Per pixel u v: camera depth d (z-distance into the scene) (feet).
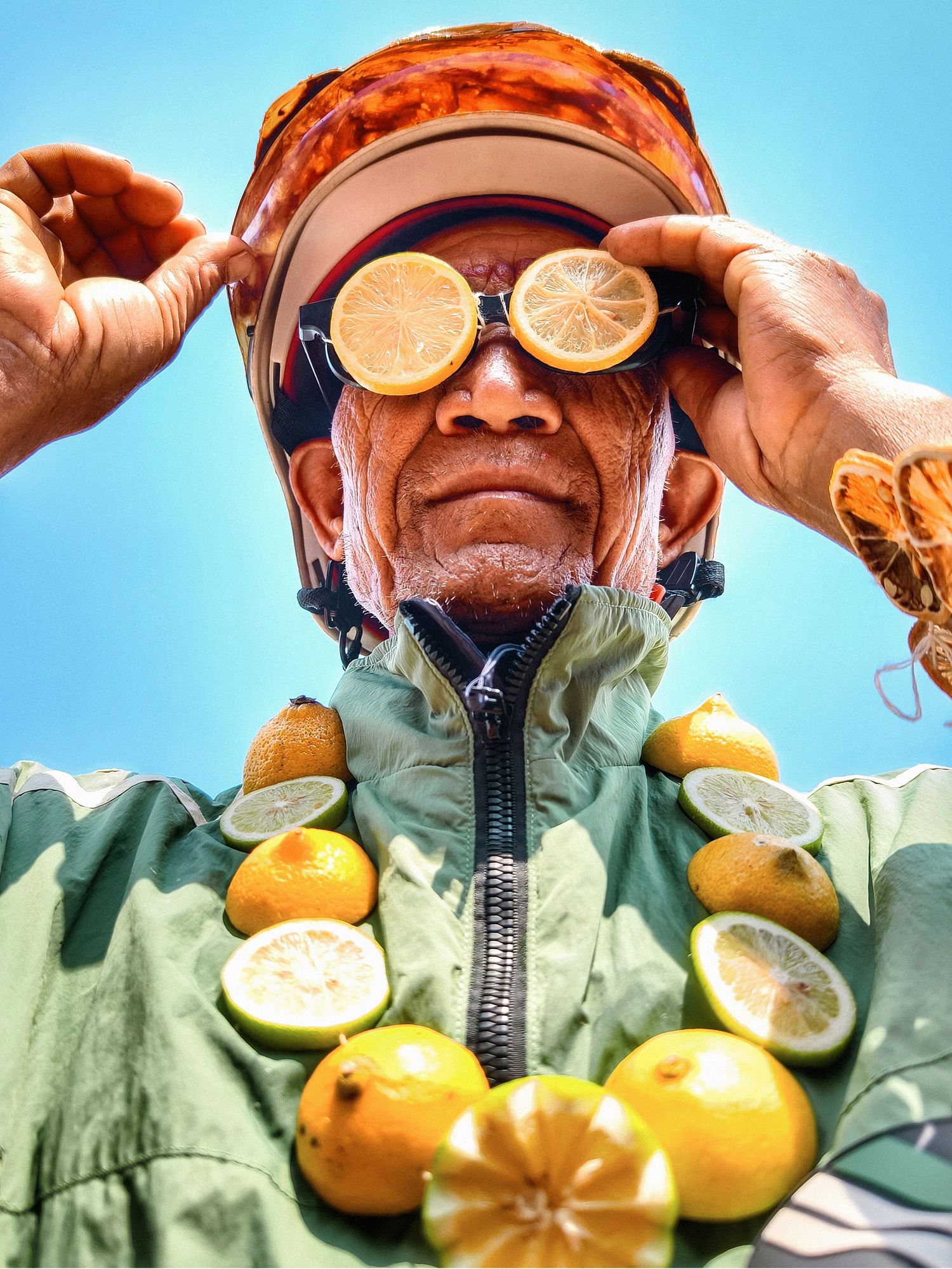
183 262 1.63
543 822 1.34
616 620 1.46
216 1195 1.00
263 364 1.83
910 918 1.21
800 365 1.36
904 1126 0.98
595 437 1.60
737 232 1.52
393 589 1.64
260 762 1.57
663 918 1.28
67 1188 1.04
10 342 1.36
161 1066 1.10
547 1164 0.96
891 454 1.23
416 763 1.44
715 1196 0.99
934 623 1.13
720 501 1.87
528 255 1.69
